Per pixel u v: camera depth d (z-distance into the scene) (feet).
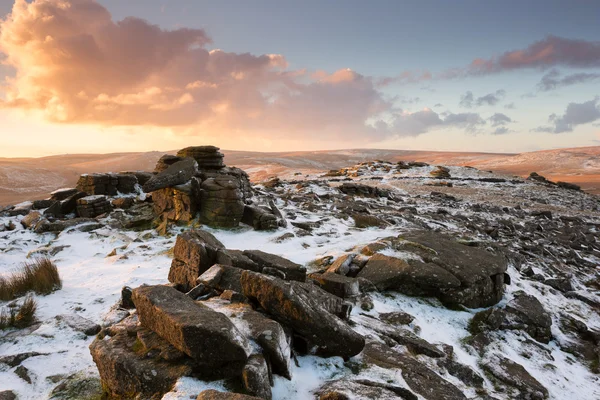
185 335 12.81
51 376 15.93
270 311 16.97
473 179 156.35
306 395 13.94
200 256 24.68
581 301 35.55
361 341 16.60
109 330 17.16
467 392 18.11
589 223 88.58
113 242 43.65
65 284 28.89
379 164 195.93
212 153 57.62
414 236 38.86
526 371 21.75
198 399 10.96
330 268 31.37
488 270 30.37
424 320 25.79
